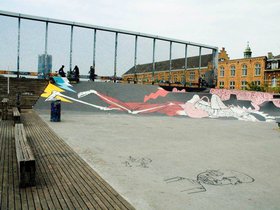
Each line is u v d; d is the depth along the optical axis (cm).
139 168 699
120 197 490
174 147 986
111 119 1742
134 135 1192
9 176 563
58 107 1467
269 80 5588
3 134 998
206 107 2466
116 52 2897
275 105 2738
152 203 486
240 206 493
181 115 2233
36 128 1180
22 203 441
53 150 818
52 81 2272
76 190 511
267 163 813
